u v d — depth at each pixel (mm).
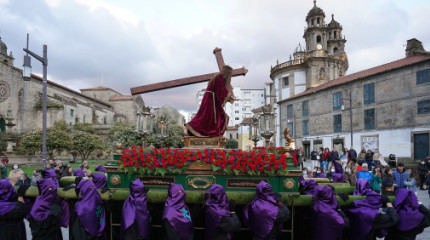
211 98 5637
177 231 4012
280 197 4328
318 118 33594
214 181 4781
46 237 4594
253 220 4266
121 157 4914
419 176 14578
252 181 4773
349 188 6316
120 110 75312
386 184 9203
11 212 4402
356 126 28500
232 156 4734
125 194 4723
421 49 27562
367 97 27562
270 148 5285
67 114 50969
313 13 48031
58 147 29969
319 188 4531
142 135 6207
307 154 35750
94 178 5254
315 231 4570
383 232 4805
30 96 49719
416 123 23219
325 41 47562
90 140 32469
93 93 76188
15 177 10883
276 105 44469
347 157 17797
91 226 4332
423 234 6570
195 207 4871
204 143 5566
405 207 4359
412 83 23672
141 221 4191
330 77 42938
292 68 45125
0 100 48594
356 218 4547
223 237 4141
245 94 109875
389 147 25266
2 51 55750
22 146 29906
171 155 4785
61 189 4941
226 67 5688
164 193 4633
